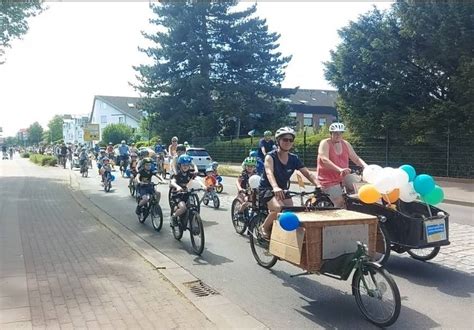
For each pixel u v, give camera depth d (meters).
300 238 5.19
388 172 6.55
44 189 17.33
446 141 20.94
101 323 4.58
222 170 27.58
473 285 5.99
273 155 6.37
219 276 6.48
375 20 23.47
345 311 5.19
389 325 4.72
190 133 41.25
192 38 40.06
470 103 18.69
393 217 6.48
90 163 32.22
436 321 4.86
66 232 9.08
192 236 7.96
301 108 65.44
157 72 41.38
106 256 7.18
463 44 19.30
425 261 7.10
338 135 7.41
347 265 5.06
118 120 77.12
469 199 14.55
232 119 42.69
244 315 4.99
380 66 22.66
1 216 10.88
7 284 5.73
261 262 6.98
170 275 6.26
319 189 6.44
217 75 42.12
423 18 20.02
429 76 21.91
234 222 9.54
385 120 22.02
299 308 5.29
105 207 13.34
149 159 10.70
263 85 41.59
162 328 4.49
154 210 10.05
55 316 4.74
